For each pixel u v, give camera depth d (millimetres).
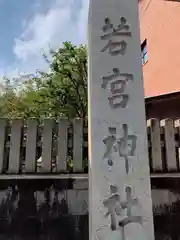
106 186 2760
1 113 11914
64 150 3969
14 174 3809
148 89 9320
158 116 6289
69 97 9922
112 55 3189
